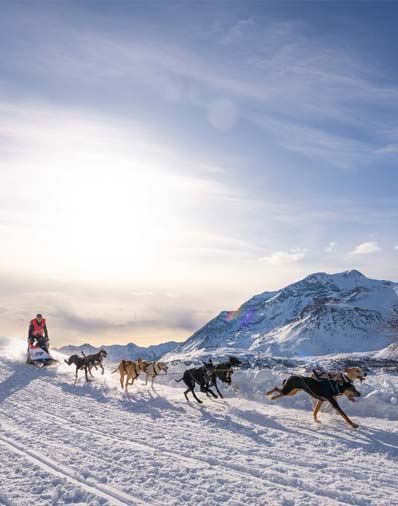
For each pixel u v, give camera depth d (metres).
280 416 11.44
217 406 12.91
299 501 6.42
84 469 7.61
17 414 12.17
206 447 8.96
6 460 8.20
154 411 12.36
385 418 11.14
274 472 7.51
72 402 13.82
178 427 10.61
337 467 7.79
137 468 7.74
